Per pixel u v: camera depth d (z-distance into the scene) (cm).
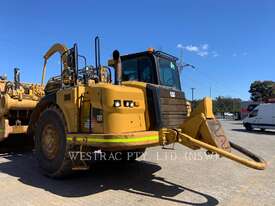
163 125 628
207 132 590
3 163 858
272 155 1060
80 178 710
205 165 849
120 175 739
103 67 689
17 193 596
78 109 640
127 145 559
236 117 5300
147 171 779
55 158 687
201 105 629
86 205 534
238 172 773
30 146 1101
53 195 587
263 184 669
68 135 644
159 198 573
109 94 586
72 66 708
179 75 815
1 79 994
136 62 752
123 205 534
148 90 634
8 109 916
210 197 580
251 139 1655
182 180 697
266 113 2292
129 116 603
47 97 718
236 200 565
